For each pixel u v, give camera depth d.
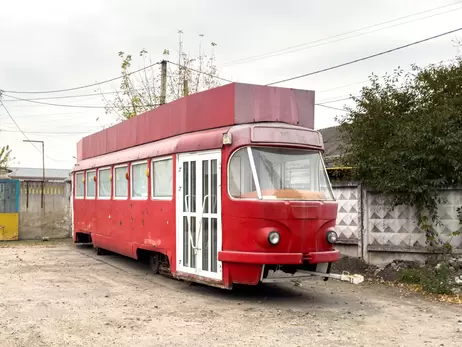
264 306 7.94
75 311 7.43
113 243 12.72
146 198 10.76
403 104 11.20
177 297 8.54
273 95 8.88
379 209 11.01
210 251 8.49
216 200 8.40
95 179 14.34
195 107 9.47
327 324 6.88
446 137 9.72
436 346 5.95
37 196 18.98
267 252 7.75
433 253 10.27
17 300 8.13
